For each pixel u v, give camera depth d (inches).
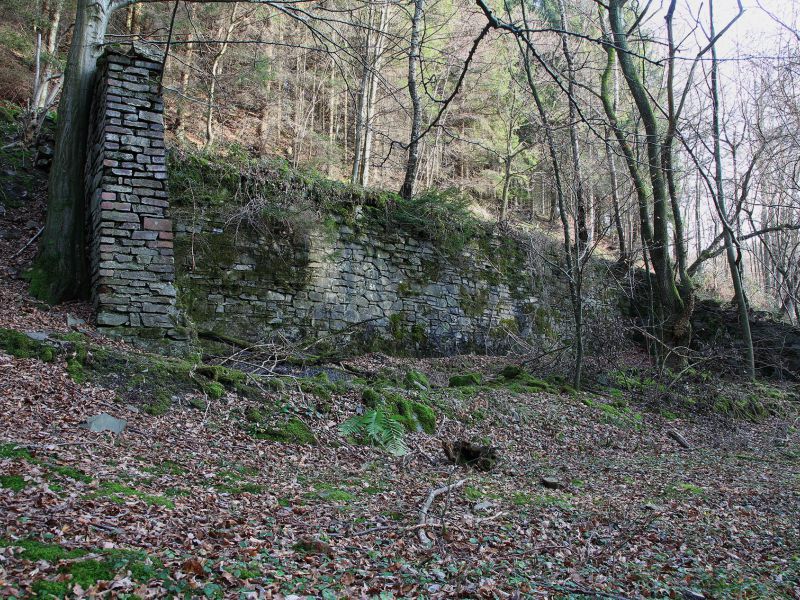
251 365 340.8
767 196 848.9
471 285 519.8
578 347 426.0
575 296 430.6
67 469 149.9
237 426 233.9
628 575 147.8
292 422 247.0
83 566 101.6
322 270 422.3
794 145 636.7
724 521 207.8
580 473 271.7
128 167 290.5
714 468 305.3
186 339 287.0
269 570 117.6
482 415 323.0
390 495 196.2
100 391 219.6
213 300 370.3
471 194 906.1
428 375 406.9
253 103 707.4
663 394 446.9
